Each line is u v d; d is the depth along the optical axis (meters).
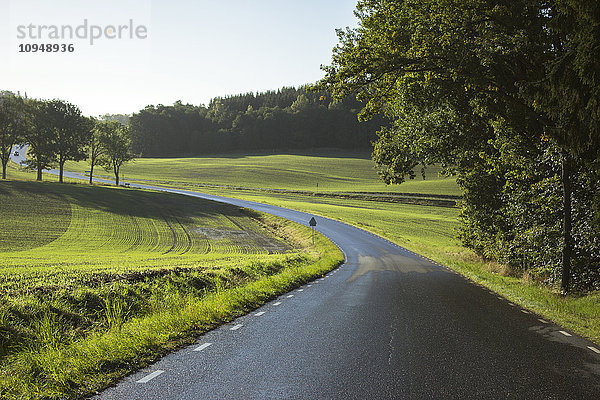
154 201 74.50
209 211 69.69
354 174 135.38
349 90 17.80
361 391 5.20
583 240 14.93
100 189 81.31
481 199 25.33
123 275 12.54
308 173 136.50
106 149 101.38
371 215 72.12
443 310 11.24
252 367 6.18
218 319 9.78
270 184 118.56
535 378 5.76
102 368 6.04
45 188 74.19
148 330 7.96
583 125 12.21
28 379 5.47
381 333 8.45
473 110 18.64
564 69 12.32
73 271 16.27
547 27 13.86
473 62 14.96
